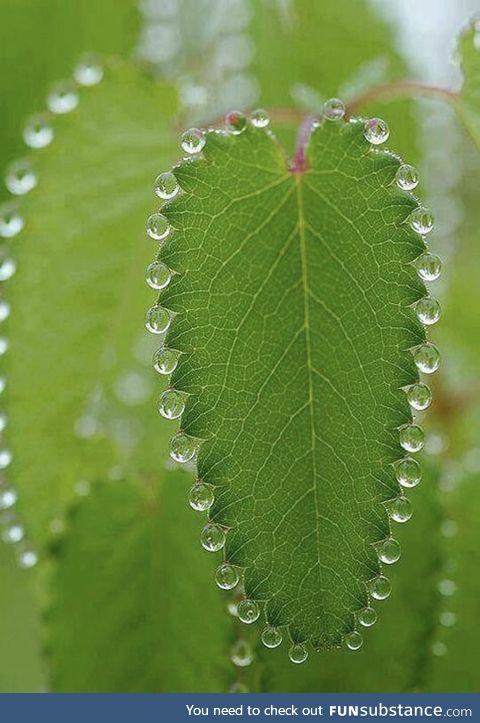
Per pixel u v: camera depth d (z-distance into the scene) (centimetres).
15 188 20
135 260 20
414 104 22
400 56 23
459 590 20
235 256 17
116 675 20
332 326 17
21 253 20
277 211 17
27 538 20
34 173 20
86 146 20
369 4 23
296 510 17
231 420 17
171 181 17
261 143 17
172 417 17
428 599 20
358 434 17
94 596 20
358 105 20
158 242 20
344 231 17
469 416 23
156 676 20
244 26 23
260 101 22
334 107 18
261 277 17
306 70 23
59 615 20
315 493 17
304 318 17
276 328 17
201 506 17
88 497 20
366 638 20
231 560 17
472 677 20
